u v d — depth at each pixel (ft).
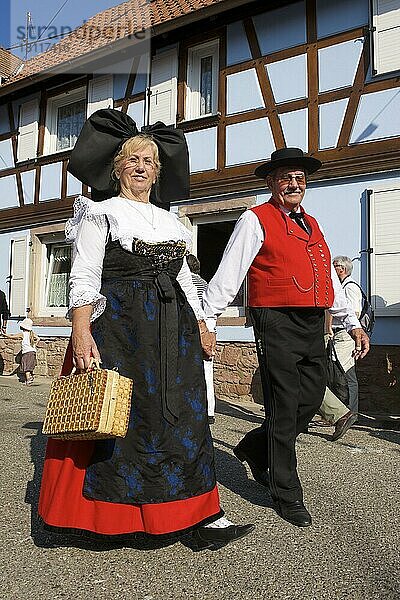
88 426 7.65
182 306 9.20
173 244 9.18
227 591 7.79
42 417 22.12
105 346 8.61
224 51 31.94
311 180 28.43
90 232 8.86
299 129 29.14
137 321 8.66
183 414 8.70
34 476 13.26
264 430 11.77
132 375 8.52
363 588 7.93
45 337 39.65
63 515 8.35
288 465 10.61
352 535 9.91
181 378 8.79
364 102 27.30
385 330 25.85
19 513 10.77
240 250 10.86
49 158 40.70
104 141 9.53
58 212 39.88
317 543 9.53
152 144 9.50
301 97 29.19
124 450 8.32
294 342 10.59
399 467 14.67
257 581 8.10
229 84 31.68
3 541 9.41
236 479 13.37
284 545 9.41
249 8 31.04
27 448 16.14
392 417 24.02
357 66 27.63
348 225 27.43
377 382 25.72
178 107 33.86
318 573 8.39
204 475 8.77
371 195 26.63
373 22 27.04
